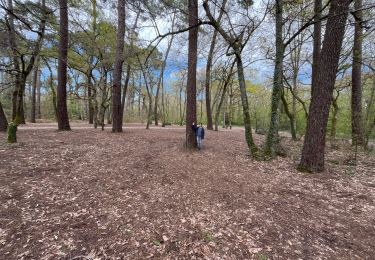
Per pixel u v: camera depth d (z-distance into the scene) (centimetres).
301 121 1895
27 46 901
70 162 627
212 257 278
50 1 1136
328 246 305
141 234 323
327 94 588
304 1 832
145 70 1673
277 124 763
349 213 396
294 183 537
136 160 691
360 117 971
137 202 423
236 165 684
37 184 466
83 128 1510
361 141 958
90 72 1420
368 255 287
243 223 360
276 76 736
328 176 584
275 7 710
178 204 421
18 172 516
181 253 285
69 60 1326
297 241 315
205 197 454
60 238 303
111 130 1437
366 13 699
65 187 467
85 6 1238
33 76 2048
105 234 319
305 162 629
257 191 488
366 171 635
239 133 1838
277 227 350
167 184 517
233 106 3066
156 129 1775
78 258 268
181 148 888
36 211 366
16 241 290
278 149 827
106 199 428
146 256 278
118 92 1303
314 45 1012
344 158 790
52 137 969
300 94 1608
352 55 946
